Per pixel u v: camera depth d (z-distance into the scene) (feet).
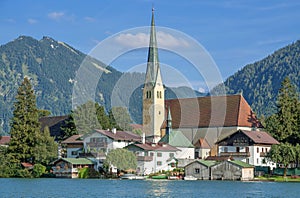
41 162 456.04
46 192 286.25
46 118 609.83
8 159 451.94
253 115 528.22
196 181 387.75
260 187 328.29
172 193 282.77
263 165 453.17
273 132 498.69
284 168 432.25
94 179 410.11
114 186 328.90
